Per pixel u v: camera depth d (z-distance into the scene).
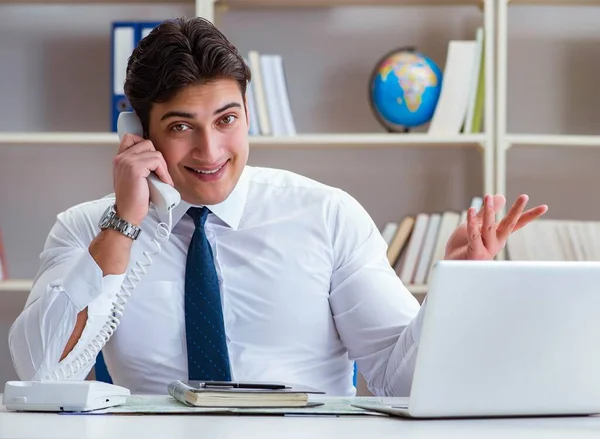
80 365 1.94
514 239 3.33
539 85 3.66
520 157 3.67
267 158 3.69
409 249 3.36
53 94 3.73
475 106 3.35
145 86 1.92
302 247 2.18
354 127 3.66
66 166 3.75
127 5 3.71
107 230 1.92
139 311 2.10
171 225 2.03
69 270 2.00
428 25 3.66
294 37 3.68
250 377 2.08
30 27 3.73
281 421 1.27
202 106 1.90
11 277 3.75
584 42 3.66
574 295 1.27
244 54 3.69
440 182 3.66
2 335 3.72
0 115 3.73
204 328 2.05
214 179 1.97
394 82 3.35
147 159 1.92
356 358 2.16
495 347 1.27
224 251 2.15
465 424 1.26
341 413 1.35
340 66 3.67
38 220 3.76
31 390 1.41
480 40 3.34
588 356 1.30
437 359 1.26
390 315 2.09
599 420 1.32
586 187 3.66
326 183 3.68
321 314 2.16
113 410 1.38
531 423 1.28
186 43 1.89
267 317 2.12
